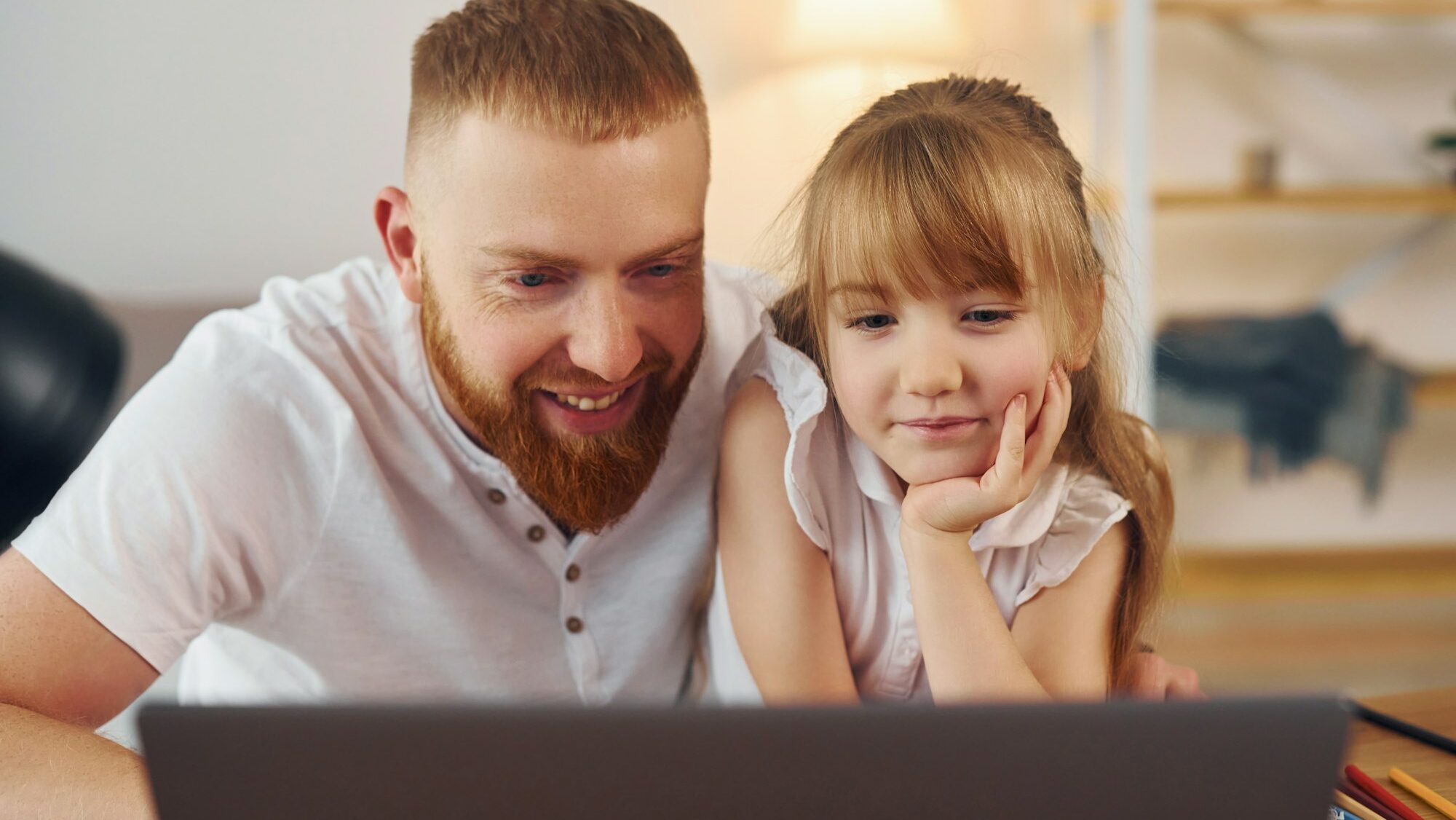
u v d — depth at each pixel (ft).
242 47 6.01
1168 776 1.34
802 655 2.76
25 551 2.61
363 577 2.97
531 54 2.53
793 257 2.77
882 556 2.81
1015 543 2.65
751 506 2.80
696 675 3.34
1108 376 2.83
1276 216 8.36
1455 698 2.75
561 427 2.77
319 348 2.90
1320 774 1.34
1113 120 7.35
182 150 6.05
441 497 2.97
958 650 2.46
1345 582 7.89
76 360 3.53
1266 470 7.41
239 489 2.77
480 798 1.34
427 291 2.81
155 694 4.09
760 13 6.46
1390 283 8.46
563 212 2.51
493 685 3.09
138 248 6.10
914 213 2.37
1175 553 3.08
